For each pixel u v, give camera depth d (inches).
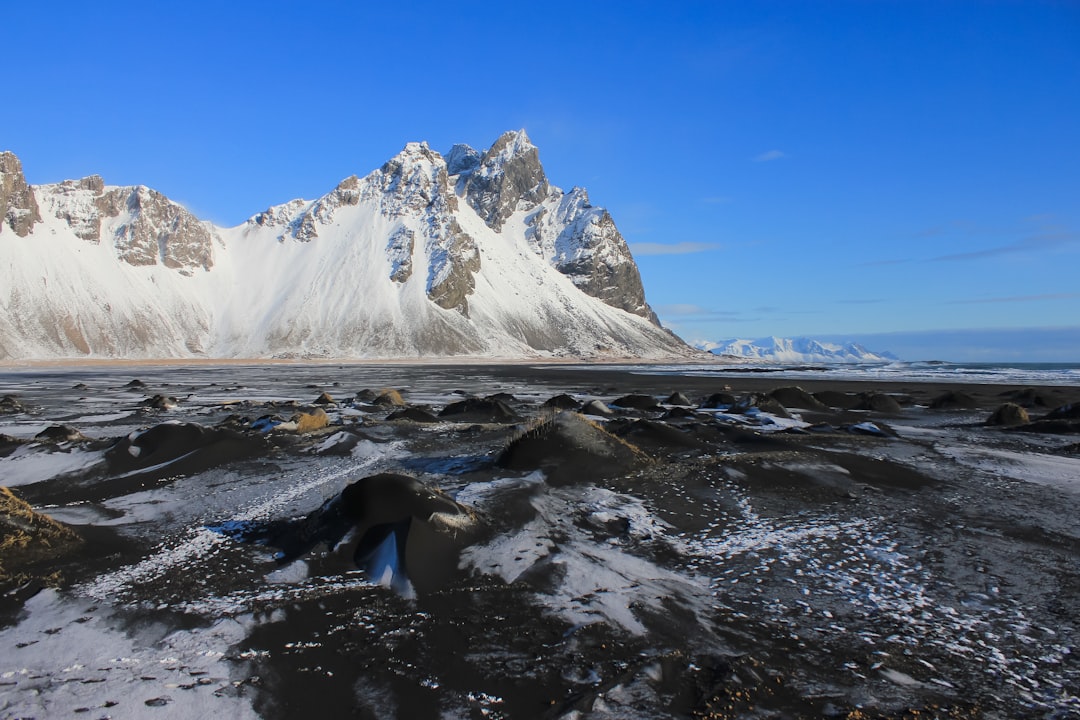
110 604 271.3
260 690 207.0
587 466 511.2
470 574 303.3
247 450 606.2
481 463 551.2
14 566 306.8
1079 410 1000.9
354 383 2279.8
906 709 199.8
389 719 192.4
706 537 372.2
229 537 364.5
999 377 2896.2
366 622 256.2
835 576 313.3
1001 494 482.3
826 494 470.6
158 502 442.3
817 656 233.5
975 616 269.0
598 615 262.4
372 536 329.7
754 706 198.8
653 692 206.5
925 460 618.8
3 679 211.6
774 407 1032.2
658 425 652.1
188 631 246.8
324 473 526.0
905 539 371.9
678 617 263.1
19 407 1163.3
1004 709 201.3
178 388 1936.5
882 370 4074.8
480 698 203.2
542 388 1964.8
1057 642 246.7
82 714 191.6
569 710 195.2
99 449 614.2
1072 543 366.3
